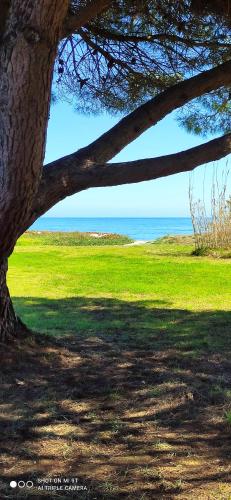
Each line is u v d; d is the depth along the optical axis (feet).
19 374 14.17
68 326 22.53
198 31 17.37
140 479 8.89
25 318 24.39
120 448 10.14
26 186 11.86
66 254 59.77
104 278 40.06
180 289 34.94
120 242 90.17
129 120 15.10
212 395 13.02
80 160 14.08
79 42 18.94
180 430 11.04
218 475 9.02
